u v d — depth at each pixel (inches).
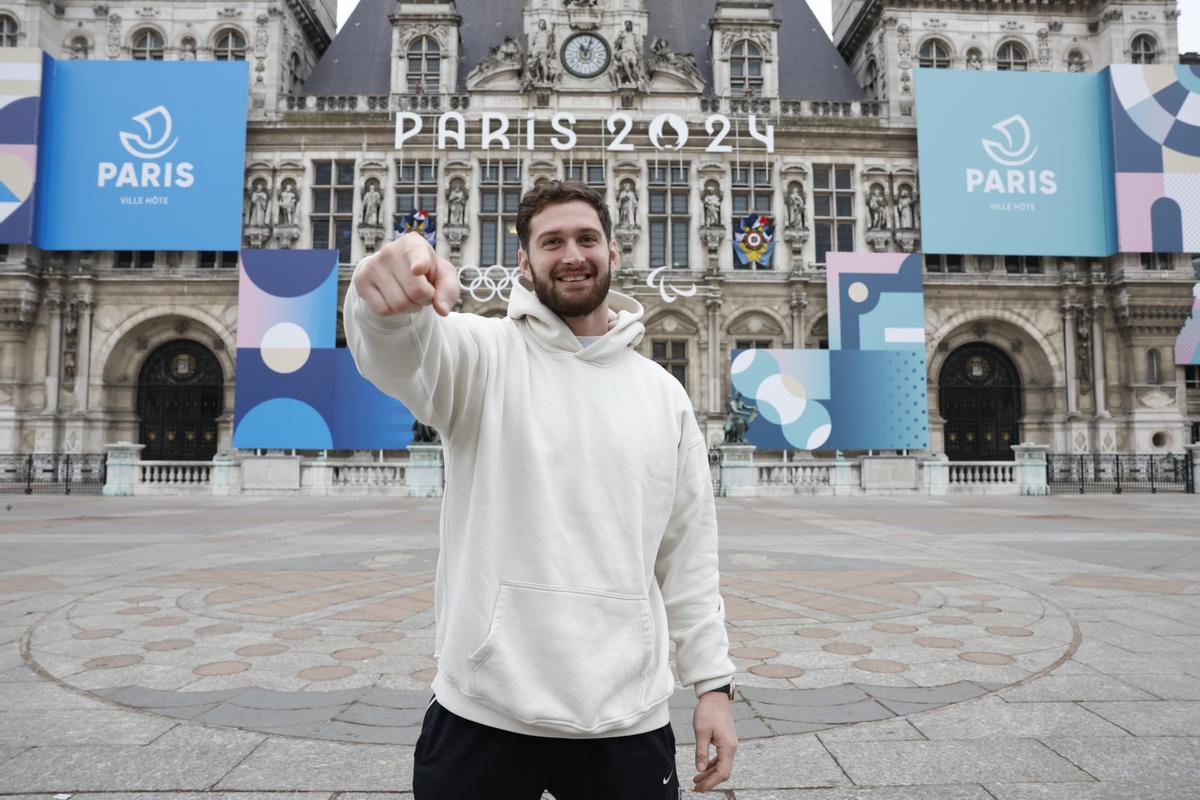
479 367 72.1
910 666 216.1
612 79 1381.6
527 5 1459.2
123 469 1038.4
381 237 1350.9
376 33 1583.4
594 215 76.4
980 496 1059.3
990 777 144.5
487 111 1375.5
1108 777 144.6
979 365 1418.6
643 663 72.0
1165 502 931.3
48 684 197.6
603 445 73.2
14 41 1344.7
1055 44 1451.8
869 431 1264.8
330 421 1243.2
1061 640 243.9
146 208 1288.1
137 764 148.8
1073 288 1359.5
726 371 1354.6
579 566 70.2
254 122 1354.6
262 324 1259.2
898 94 1419.8
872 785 141.4
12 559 416.8
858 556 434.3
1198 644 239.0
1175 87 1331.2
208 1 1397.6
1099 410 1333.7
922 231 1331.2
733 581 350.6
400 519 678.5
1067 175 1347.2
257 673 207.0
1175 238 1310.3
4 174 1258.6
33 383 1289.4
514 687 67.9
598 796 70.5
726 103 1397.6
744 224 1355.8
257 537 527.5
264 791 137.9
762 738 164.1
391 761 150.8
